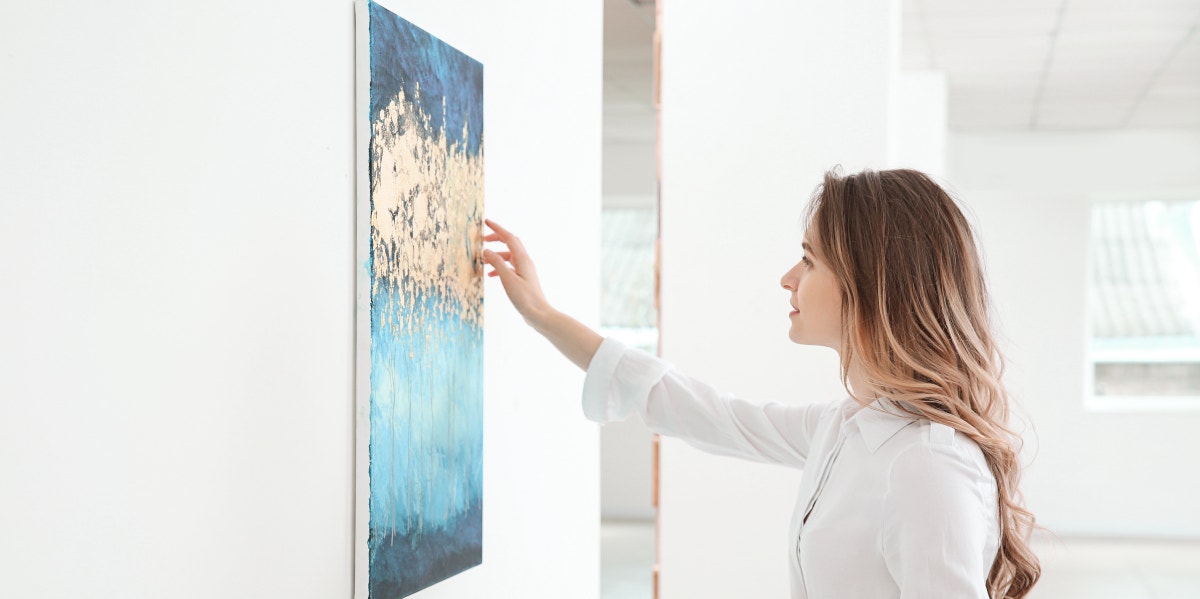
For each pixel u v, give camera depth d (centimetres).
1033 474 842
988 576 134
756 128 340
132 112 88
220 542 100
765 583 341
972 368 129
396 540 131
